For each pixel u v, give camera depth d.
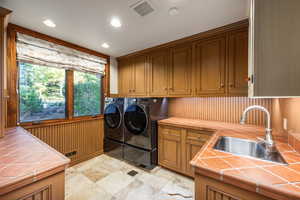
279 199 0.60
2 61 1.26
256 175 0.70
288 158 0.89
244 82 1.69
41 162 0.80
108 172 2.14
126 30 1.88
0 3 1.31
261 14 0.78
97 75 2.87
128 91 2.96
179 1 1.29
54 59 2.12
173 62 2.29
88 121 2.63
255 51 0.80
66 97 2.35
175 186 1.82
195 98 2.46
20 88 1.87
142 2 1.31
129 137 2.44
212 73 1.92
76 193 1.68
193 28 1.82
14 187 0.63
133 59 2.87
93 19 1.61
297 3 0.71
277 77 0.75
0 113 1.25
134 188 1.77
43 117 2.09
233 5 1.35
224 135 1.42
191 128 1.91
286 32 0.73
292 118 1.12
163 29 1.85
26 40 1.82
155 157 2.28
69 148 2.34
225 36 1.82
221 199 0.76
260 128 1.72
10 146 1.05
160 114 2.51
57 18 1.59
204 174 0.80
